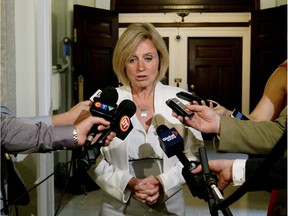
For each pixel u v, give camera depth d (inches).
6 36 77.7
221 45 240.4
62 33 179.8
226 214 31.9
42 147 42.0
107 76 189.3
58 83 162.2
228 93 243.8
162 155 60.1
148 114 61.6
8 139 41.0
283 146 26.6
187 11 234.2
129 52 60.2
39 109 89.7
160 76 63.3
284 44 175.8
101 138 45.5
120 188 58.5
